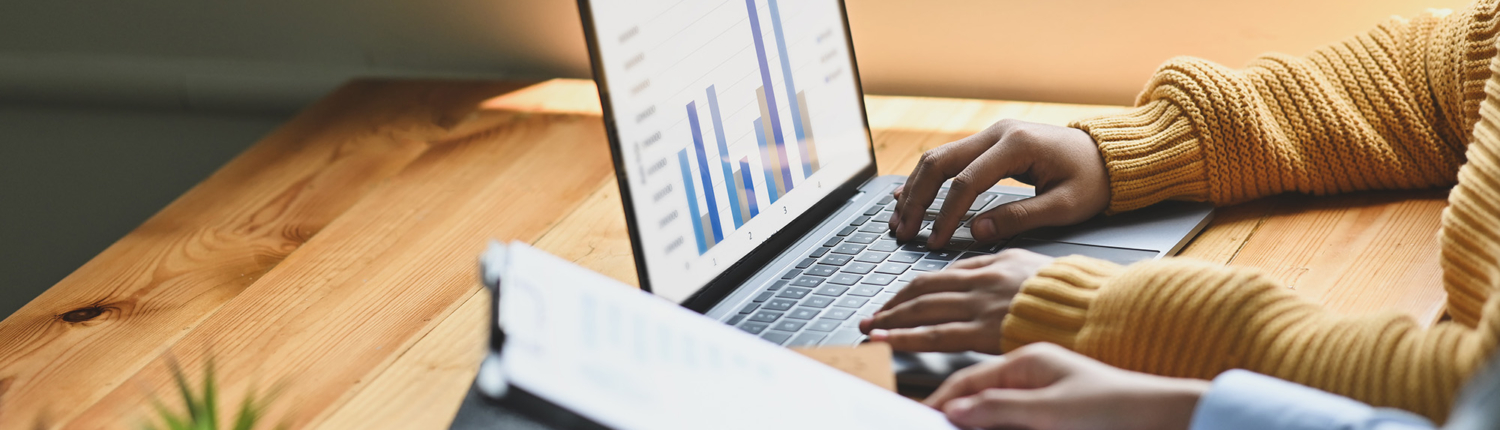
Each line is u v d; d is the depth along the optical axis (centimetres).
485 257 42
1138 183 81
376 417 59
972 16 125
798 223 81
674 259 68
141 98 158
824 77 89
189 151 159
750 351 48
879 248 78
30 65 161
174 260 84
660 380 43
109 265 84
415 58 148
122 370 67
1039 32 123
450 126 116
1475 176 61
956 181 78
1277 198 85
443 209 93
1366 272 70
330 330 71
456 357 66
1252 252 75
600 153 105
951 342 60
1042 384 51
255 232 90
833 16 92
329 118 122
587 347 42
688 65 74
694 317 49
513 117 118
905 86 132
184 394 46
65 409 62
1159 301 56
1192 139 82
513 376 40
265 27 152
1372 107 83
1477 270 58
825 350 59
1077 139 81
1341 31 112
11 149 168
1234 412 46
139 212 165
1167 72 87
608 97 66
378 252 84
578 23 137
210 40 154
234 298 76
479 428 56
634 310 46
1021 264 63
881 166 98
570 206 92
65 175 167
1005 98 128
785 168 82
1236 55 117
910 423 48
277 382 64
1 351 70
